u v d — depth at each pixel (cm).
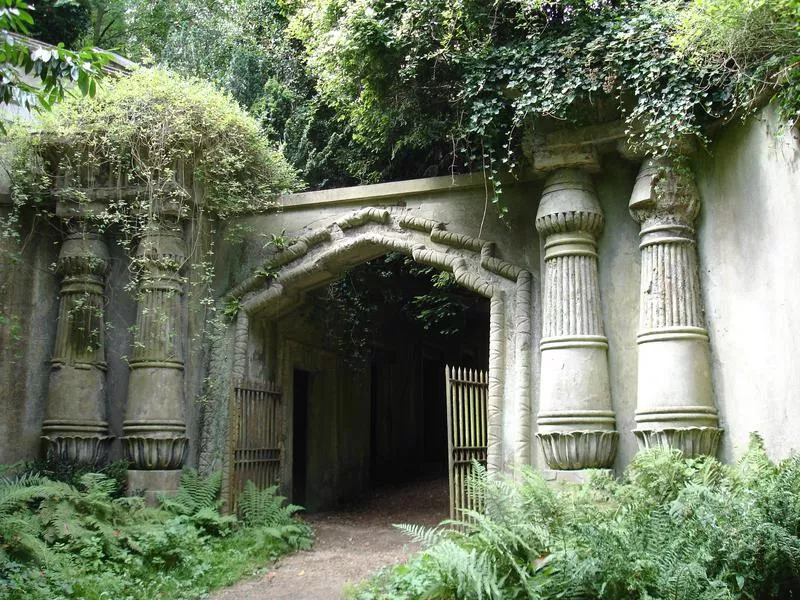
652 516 503
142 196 930
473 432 835
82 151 920
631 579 457
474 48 834
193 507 865
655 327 720
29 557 643
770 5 590
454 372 828
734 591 453
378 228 948
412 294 1388
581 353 757
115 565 700
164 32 1753
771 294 632
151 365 912
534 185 873
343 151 1202
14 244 949
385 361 1500
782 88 604
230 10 1516
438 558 511
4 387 916
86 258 939
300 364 1153
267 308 996
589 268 783
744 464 585
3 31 639
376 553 857
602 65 733
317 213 986
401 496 1337
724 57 661
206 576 728
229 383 963
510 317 855
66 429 904
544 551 549
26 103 651
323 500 1214
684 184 733
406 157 1133
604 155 807
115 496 876
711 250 725
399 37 858
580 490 619
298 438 1221
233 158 929
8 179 951
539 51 768
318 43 970
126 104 900
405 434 1552
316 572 770
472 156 831
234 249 1012
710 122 712
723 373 700
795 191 593
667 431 684
